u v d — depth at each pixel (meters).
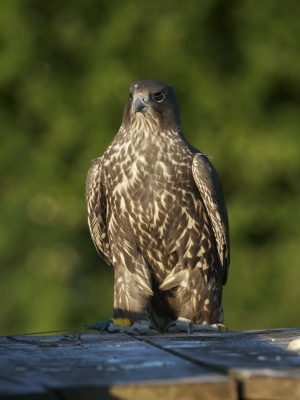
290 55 15.60
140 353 4.49
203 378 3.58
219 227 6.81
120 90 15.55
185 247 6.75
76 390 3.48
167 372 3.78
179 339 5.29
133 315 6.67
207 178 6.69
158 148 6.68
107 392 3.48
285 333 5.53
